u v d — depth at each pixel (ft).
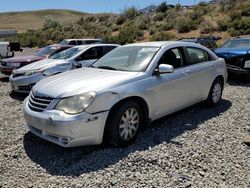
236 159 13.89
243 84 33.17
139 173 12.63
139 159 13.70
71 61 30.81
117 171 12.80
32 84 28.04
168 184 11.78
